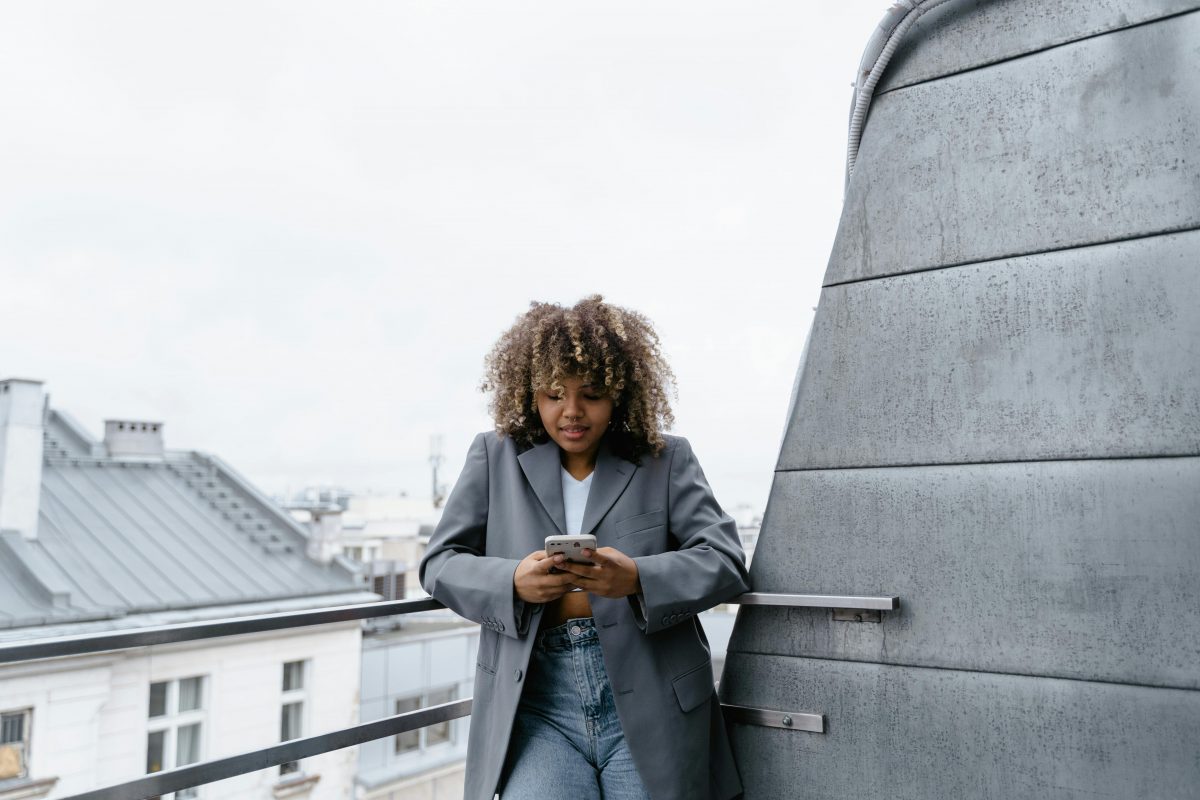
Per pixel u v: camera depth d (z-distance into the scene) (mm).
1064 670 1282
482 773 1323
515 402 1417
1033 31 1413
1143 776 1209
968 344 1421
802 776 1496
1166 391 1251
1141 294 1284
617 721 1326
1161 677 1210
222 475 17594
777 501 1572
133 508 15742
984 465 1381
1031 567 1323
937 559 1403
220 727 12945
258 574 15094
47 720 10969
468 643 16094
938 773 1370
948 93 1488
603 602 1310
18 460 13445
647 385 1409
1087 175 1347
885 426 1479
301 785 13773
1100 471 1287
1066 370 1332
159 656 12492
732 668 1586
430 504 21391
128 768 11859
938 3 1490
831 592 1493
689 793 1305
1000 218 1416
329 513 16188
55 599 12320
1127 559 1251
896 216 1516
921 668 1400
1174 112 1285
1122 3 1342
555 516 1373
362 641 15133
